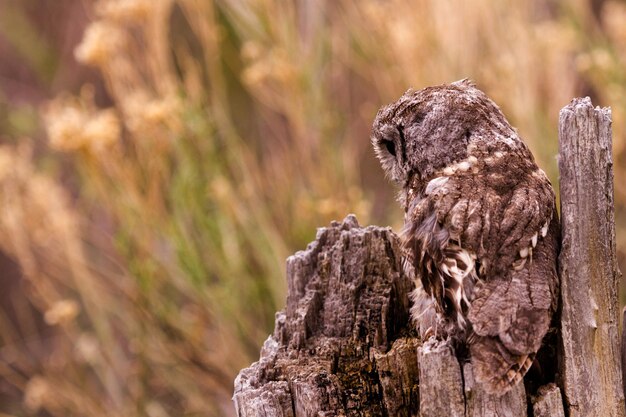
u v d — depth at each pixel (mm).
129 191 9758
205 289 9828
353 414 5879
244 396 5785
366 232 6355
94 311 10883
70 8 15086
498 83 10812
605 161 5395
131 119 10086
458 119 6160
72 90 14688
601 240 5410
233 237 9875
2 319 13680
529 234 5492
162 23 10430
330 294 6332
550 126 10836
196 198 9789
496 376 5051
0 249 14562
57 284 12852
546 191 5824
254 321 10250
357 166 11703
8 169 10398
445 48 10781
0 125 14391
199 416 11008
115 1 10812
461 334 5559
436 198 5812
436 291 5758
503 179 5852
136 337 10680
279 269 9812
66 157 12984
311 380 5770
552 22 12211
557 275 5473
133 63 10844
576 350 5445
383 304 6246
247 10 10469
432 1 10914
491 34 11164
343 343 6156
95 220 12852
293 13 10703
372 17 11062
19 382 12852
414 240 5883
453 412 5332
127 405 11047
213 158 9875
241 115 12938
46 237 10445
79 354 11875
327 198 10289
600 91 11812
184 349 10602
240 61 12258
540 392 5512
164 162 10047
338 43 11648
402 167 6590
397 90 11008
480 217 5602
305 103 10438
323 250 6480
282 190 10727
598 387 5461
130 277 10461
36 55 14547
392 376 5926
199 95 10078
